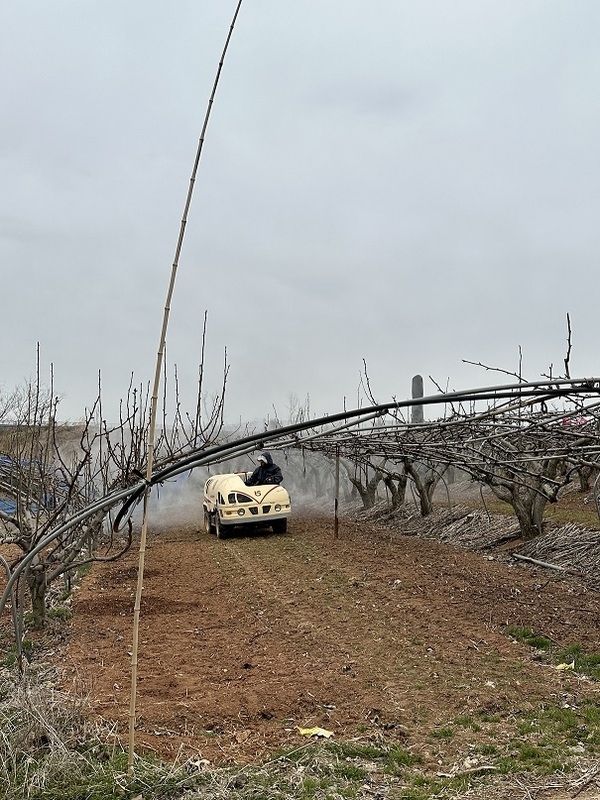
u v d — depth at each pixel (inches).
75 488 300.8
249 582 407.8
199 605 355.3
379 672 247.4
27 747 178.1
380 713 209.6
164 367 292.4
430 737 192.9
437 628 297.1
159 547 559.2
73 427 559.2
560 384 140.7
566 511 498.0
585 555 388.2
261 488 595.5
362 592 366.6
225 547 545.6
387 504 698.8
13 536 300.4
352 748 182.1
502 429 252.2
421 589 364.5
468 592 351.3
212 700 220.7
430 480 601.6
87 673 250.7
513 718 205.0
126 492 171.8
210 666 257.4
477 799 153.6
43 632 309.0
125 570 455.8
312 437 174.1
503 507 553.3
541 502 446.6
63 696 212.8
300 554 494.3
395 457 286.4
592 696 219.1
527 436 230.4
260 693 227.5
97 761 173.6
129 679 242.7
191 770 168.4
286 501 596.4
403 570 414.3
